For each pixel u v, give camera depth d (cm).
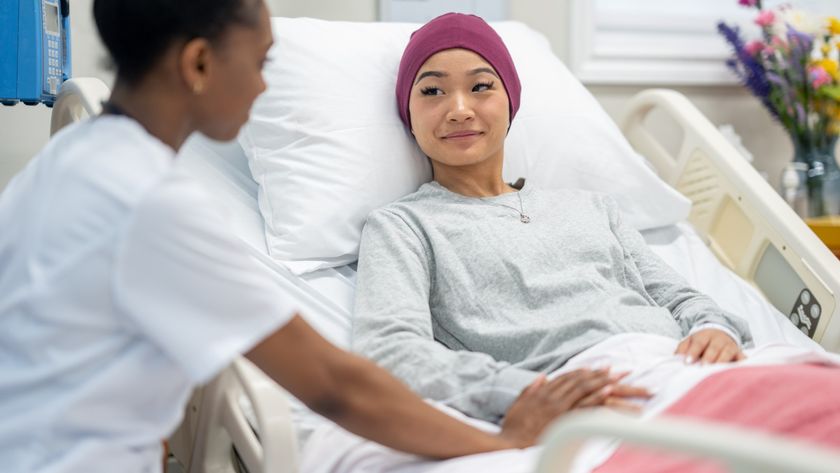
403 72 168
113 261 82
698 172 204
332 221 161
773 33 238
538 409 110
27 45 165
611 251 156
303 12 227
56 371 84
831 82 234
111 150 87
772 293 186
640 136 224
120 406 86
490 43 164
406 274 143
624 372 117
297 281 156
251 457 113
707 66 264
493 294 146
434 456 103
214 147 182
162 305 82
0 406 86
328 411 96
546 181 184
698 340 134
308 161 165
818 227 212
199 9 88
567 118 189
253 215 170
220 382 116
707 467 88
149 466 91
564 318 142
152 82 91
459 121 157
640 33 262
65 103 157
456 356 125
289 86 171
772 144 273
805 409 98
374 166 167
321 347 94
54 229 84
